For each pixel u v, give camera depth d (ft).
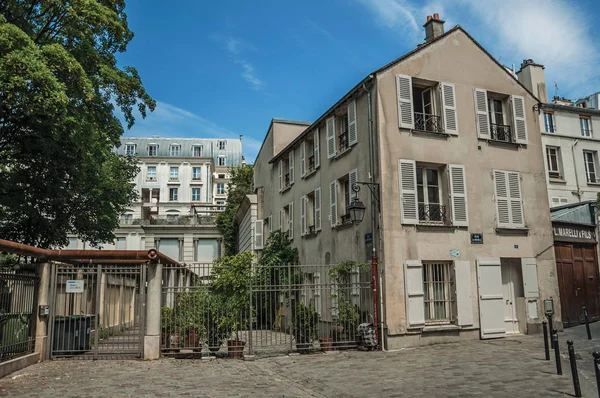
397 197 46.21
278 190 78.74
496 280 48.98
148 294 41.88
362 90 50.21
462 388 27.61
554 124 78.54
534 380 28.91
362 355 41.34
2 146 57.41
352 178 51.55
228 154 279.08
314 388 29.40
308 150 66.23
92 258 41.88
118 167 97.71
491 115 54.80
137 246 155.94
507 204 51.67
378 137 46.70
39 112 44.04
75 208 72.74
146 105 61.98
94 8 50.96
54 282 41.39
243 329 43.04
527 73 80.12
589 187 78.33
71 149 58.80
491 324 47.91
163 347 41.93
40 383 30.96
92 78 54.39
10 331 35.68
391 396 26.61
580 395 24.91
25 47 42.32
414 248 45.98
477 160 51.06
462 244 48.32
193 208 152.56
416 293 45.06
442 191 49.70
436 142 49.19
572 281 55.67
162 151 256.93
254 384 30.68
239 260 43.47
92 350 42.01
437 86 51.03
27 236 67.31
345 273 46.09
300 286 47.09
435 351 41.50
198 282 44.60
